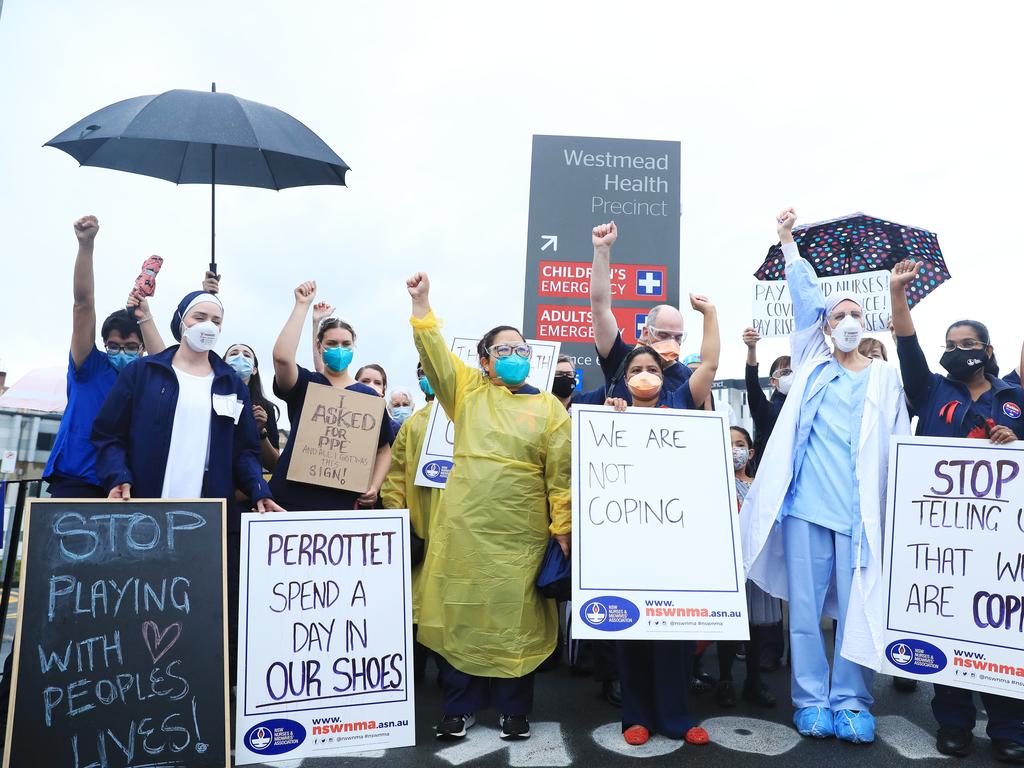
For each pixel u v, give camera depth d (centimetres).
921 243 588
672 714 379
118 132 447
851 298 418
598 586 361
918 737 383
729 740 375
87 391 434
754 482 417
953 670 354
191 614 339
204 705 327
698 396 425
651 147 850
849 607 380
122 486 358
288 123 494
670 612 361
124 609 331
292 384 468
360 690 361
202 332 390
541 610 383
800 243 634
